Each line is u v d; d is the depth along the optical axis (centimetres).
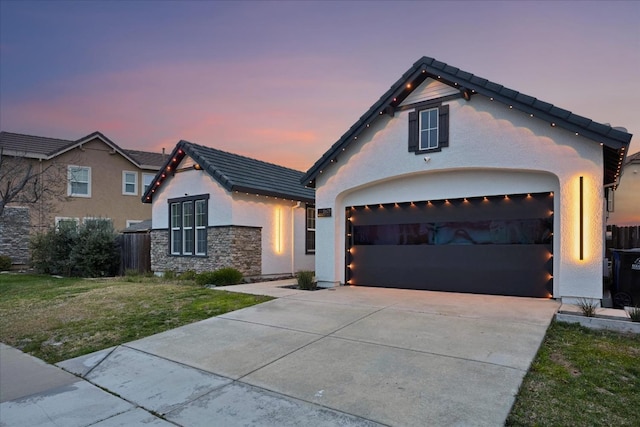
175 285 1169
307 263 1666
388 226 1072
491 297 873
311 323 664
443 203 985
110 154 2323
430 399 376
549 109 782
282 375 453
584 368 453
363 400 381
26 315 812
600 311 687
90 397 430
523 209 879
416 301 831
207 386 438
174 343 592
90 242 1614
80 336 654
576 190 780
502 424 328
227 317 725
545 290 848
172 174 1574
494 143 873
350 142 1071
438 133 944
